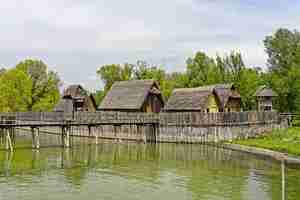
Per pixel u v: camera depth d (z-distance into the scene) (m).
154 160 57.94
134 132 84.06
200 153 65.00
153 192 39.34
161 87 125.44
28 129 115.12
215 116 75.94
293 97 107.69
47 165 53.38
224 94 89.62
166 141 79.50
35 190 39.97
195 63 119.06
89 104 109.00
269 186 41.62
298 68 107.31
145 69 130.75
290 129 84.88
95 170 50.19
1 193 38.75
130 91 92.25
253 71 117.75
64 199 37.00
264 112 83.00
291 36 114.19
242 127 78.81
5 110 120.25
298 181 43.88
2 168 50.88
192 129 77.06
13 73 122.75
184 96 87.12
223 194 38.59
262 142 71.38
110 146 74.31
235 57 113.88
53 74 127.44
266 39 115.81
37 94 126.81
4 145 75.50
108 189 40.47
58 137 92.88
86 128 93.69
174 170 50.25
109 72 133.12
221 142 75.50
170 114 79.00
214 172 48.88
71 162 55.88
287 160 57.53
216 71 115.38
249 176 46.50
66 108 107.12
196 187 41.19
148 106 89.94
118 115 86.06
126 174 47.62
